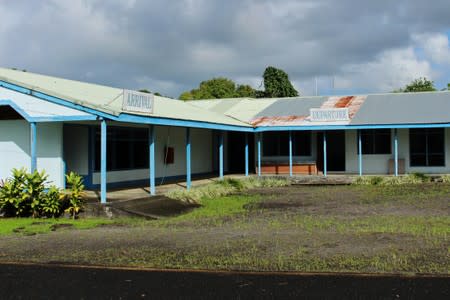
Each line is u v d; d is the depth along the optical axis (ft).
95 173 55.06
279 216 42.39
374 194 58.13
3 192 42.91
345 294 20.08
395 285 21.22
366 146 78.28
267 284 21.67
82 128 54.54
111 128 56.85
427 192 58.23
